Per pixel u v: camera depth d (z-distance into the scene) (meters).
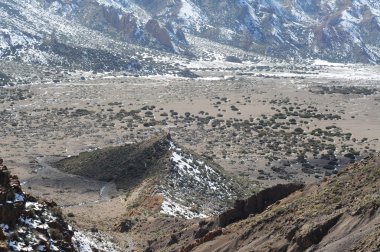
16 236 28.83
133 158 87.94
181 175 79.81
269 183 92.69
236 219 46.22
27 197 34.06
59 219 35.41
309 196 39.38
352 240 29.22
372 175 36.59
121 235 51.91
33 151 112.69
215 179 83.38
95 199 76.62
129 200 72.19
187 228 49.12
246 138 132.62
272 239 35.44
